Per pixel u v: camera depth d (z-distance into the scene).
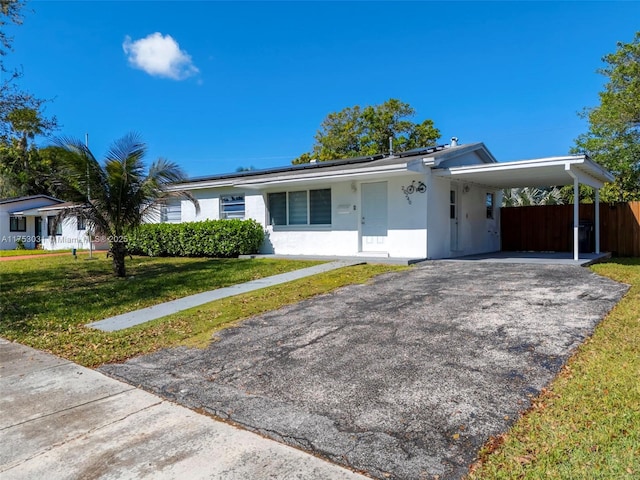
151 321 6.43
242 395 3.64
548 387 3.41
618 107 18.02
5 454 2.80
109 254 11.40
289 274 10.05
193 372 4.27
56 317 6.91
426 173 11.40
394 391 3.51
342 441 2.80
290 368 4.18
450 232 12.98
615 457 2.43
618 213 14.23
